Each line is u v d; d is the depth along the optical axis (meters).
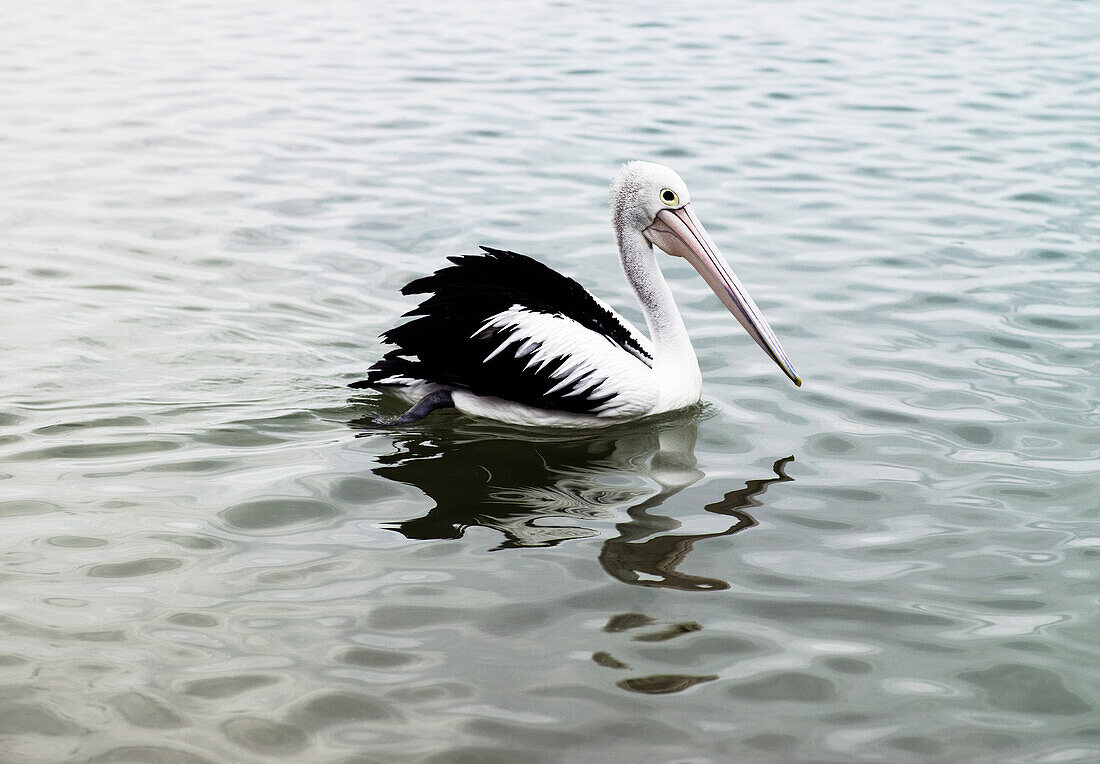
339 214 15.77
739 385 11.33
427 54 25.09
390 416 10.44
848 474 9.48
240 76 22.95
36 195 16.17
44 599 7.42
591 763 6.13
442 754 6.15
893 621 7.46
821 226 15.66
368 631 7.20
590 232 15.22
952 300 13.21
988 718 6.55
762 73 23.89
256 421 10.24
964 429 10.23
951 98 22.17
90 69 23.19
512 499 9.02
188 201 16.17
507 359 10.23
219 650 6.96
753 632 7.31
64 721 6.31
